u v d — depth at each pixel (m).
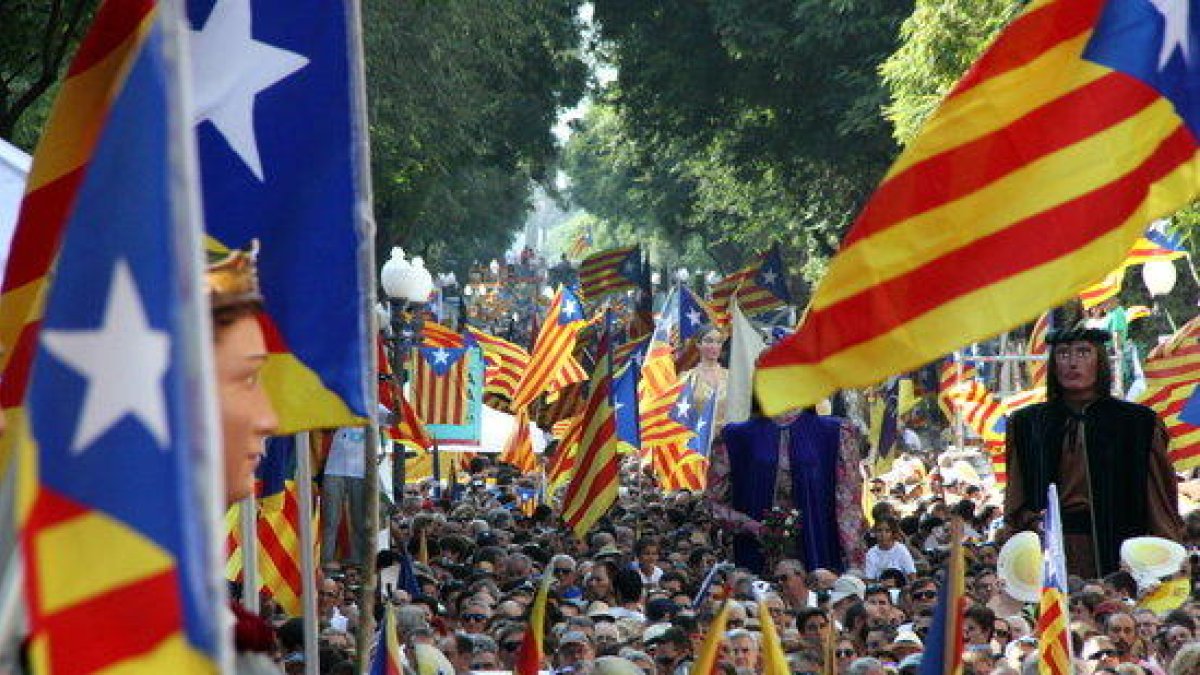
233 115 18.17
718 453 51.88
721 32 150.88
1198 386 50.00
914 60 108.19
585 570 52.41
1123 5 18.58
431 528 66.38
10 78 64.38
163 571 7.77
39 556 7.95
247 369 10.85
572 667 34.06
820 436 51.22
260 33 18.12
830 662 22.97
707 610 38.25
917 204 18.27
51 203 17.09
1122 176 18.47
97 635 7.80
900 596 44.03
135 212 8.01
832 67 148.25
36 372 8.11
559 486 99.81
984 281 18.25
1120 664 32.09
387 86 114.25
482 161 182.62
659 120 175.12
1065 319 55.91
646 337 106.31
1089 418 39.00
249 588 20.28
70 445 7.96
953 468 91.38
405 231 143.50
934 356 18.25
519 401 95.31
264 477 35.44
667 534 66.31
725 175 189.25
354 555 54.41
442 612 44.56
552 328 94.75
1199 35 18.73
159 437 7.86
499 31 123.75
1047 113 18.41
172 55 7.96
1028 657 32.28
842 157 155.75
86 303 8.02
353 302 17.86
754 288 117.62
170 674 7.75
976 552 52.53
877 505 60.53
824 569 47.75
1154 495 39.03
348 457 54.28
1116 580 38.28
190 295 7.87
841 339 18.22
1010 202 18.39
